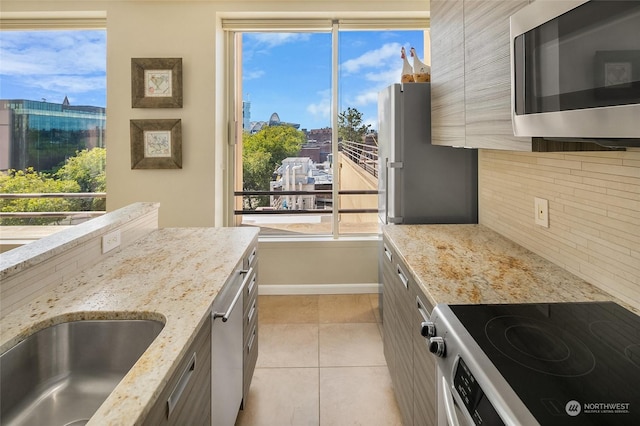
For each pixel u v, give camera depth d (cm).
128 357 114
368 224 367
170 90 322
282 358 250
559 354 88
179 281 140
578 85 85
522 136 110
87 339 113
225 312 141
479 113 153
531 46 104
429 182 262
